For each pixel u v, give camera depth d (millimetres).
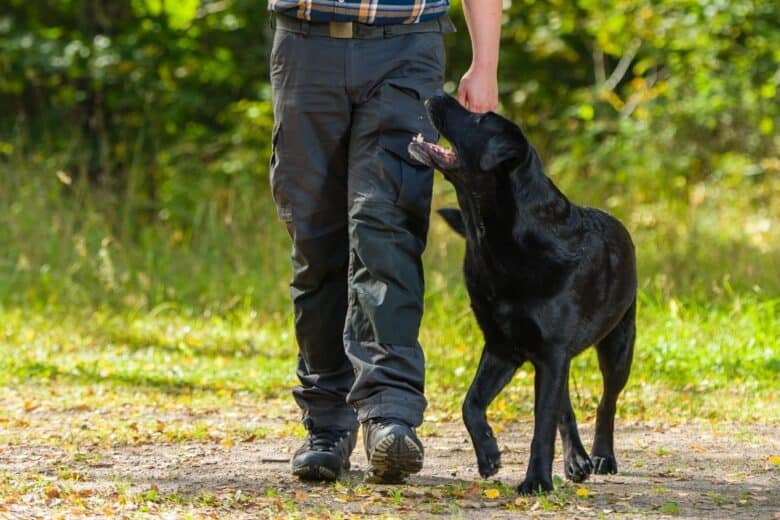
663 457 8289
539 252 6859
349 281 6902
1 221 17984
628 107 26172
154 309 16078
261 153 25047
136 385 11852
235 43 28125
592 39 28641
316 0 6742
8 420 9719
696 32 24766
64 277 16906
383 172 6789
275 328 15234
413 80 6840
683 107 24953
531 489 6824
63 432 9227
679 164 23266
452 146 6914
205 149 24375
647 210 20828
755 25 25234
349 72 6793
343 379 7328
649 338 13383
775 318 14344
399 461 6660
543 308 6891
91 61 24062
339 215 7098
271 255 17547
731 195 22859
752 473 7645
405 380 6766
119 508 6434
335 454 7234
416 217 6887
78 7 26281
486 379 7113
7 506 6418
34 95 26672
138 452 8414
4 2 27156
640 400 10719
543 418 6938
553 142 25438
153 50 25609
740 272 16562
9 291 16578
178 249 18391
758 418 9961
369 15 6754
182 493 6938
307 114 6910
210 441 8898
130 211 19828
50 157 21750
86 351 13828
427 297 15016
